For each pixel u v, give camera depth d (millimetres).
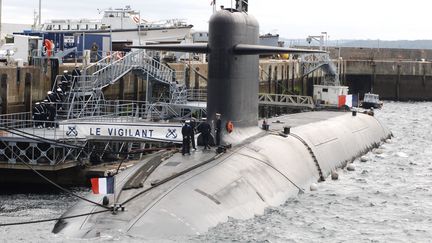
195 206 36344
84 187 59812
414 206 47625
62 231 33906
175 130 63688
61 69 80938
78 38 102000
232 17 45375
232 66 46250
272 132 55219
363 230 40125
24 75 73500
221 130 47000
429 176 60438
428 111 144375
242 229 36156
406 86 183125
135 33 136375
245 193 40906
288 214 41594
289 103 101562
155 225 33750
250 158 45500
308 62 139125
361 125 78438
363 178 57969
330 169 57656
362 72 184875
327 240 37125
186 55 131500
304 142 56500
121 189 37625
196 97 99375
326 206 45594
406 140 88500
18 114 68500
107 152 62312
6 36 130250
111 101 78250
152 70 82438
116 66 77250
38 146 59062
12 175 60281
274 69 136750
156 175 39938
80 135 62375
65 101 71438
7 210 48594
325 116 75938
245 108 49188
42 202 52031
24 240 33031
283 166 48562
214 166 41938
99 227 33312
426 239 38656
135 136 64062
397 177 59344
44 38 98562
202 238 33781
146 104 79125
